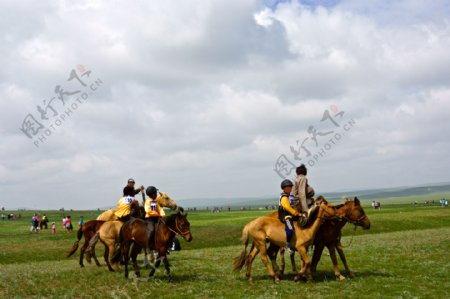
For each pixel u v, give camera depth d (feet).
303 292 43.73
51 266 74.95
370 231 149.59
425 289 43.91
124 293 45.65
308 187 49.88
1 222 330.34
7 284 52.80
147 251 52.03
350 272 50.70
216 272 58.85
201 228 160.97
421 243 85.61
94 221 68.33
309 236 47.44
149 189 53.98
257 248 50.72
